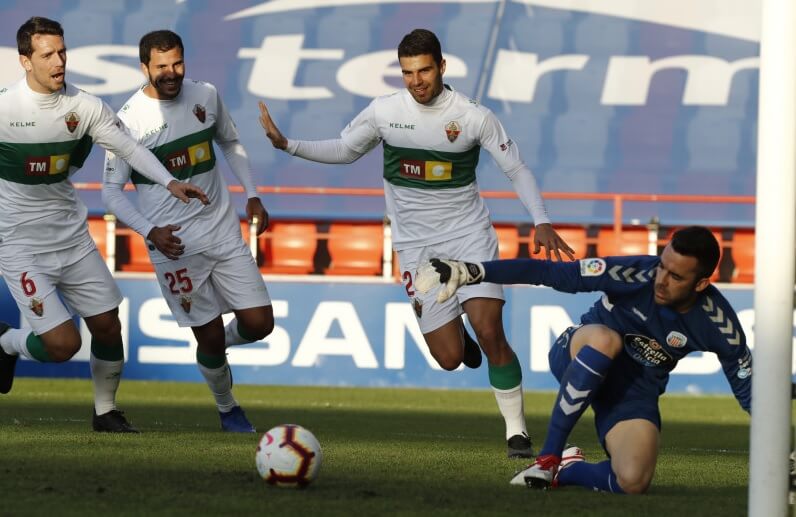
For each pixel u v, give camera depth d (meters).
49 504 13.45
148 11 60.28
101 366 22.83
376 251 47.91
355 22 59.88
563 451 16.73
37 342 22.52
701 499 15.37
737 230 48.25
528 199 21.69
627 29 59.25
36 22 20.28
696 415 35.03
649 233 43.19
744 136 55.69
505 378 21.12
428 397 38.84
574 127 55.78
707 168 54.34
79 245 22.20
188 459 18.16
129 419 28.00
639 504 14.65
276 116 56.25
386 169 22.92
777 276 12.14
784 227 12.13
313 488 15.29
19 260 21.66
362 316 41.88
